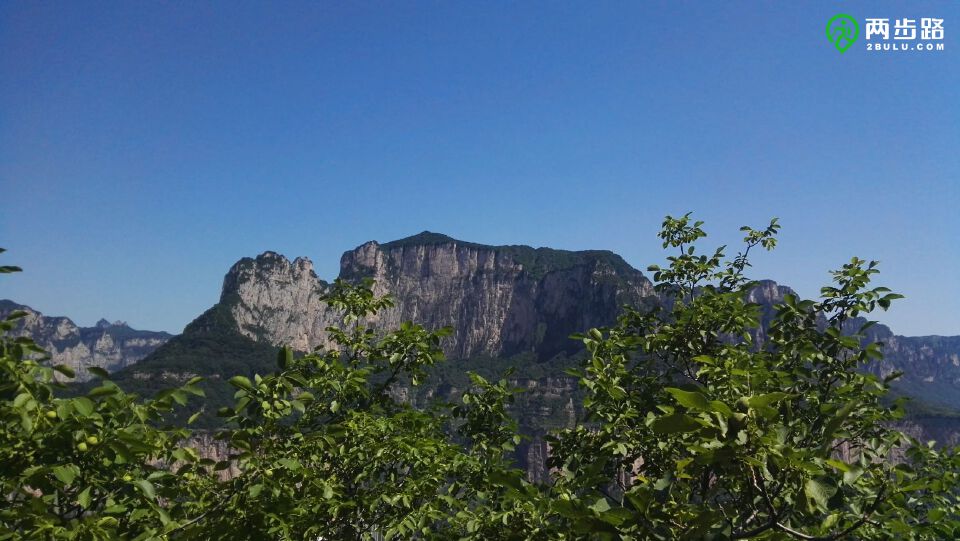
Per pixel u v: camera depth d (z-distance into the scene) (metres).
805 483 4.26
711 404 3.95
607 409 10.62
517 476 5.17
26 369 6.21
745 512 6.66
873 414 9.95
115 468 6.87
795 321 12.62
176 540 7.18
